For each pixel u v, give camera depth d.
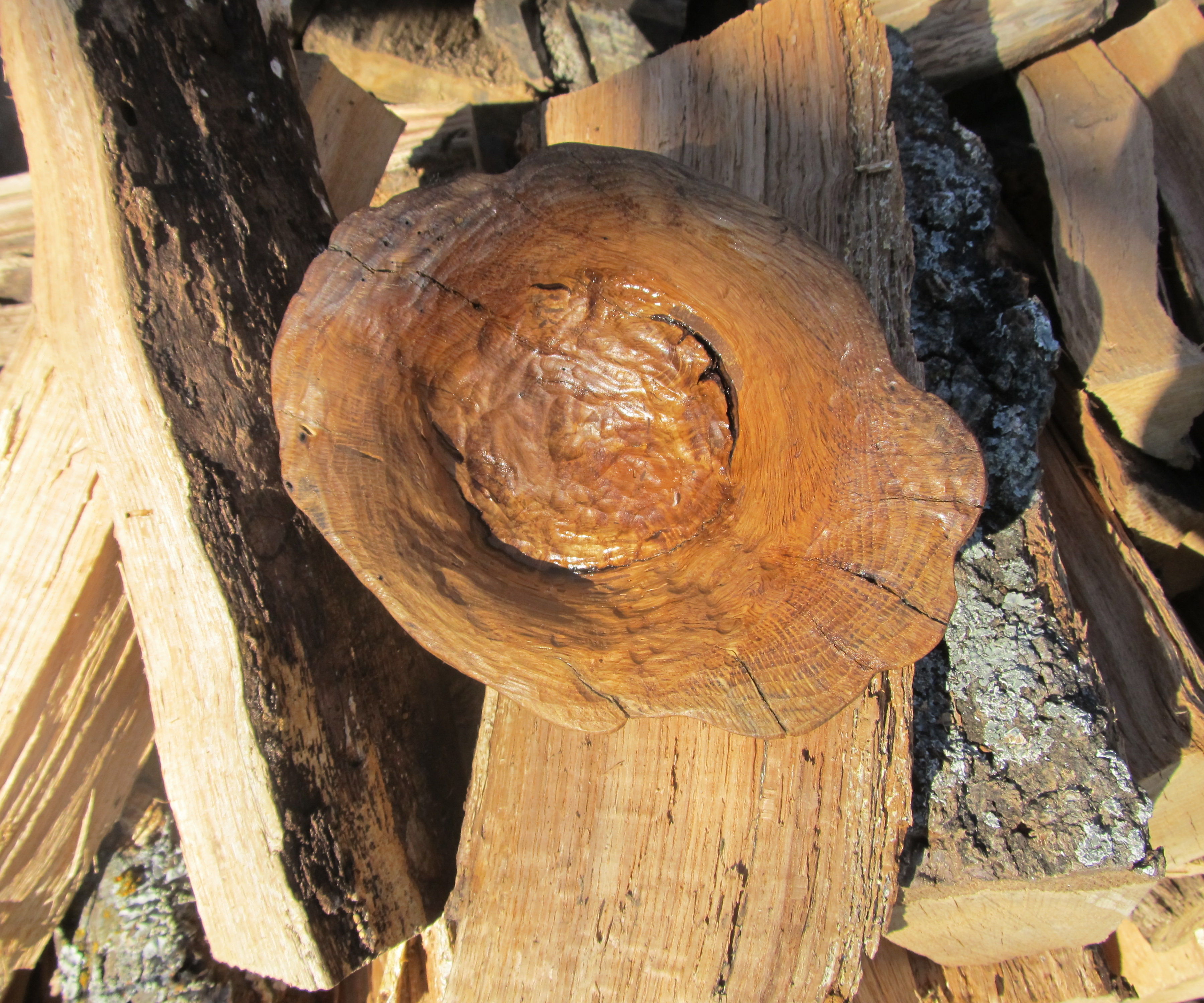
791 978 0.33
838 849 0.33
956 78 0.48
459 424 0.33
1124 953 0.42
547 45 0.52
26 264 0.43
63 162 0.32
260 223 0.36
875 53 0.39
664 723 0.34
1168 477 0.42
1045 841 0.33
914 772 0.34
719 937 0.33
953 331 0.39
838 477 0.28
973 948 0.39
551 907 0.34
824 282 0.27
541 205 0.28
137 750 0.41
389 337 0.29
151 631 0.33
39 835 0.38
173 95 0.34
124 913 0.39
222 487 0.33
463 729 0.41
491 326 0.31
